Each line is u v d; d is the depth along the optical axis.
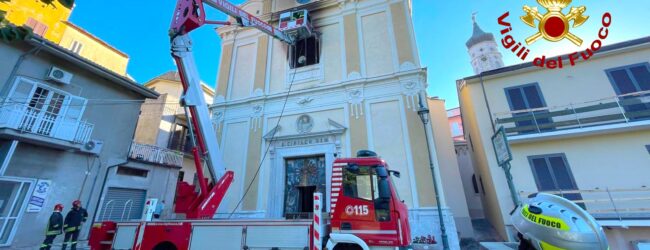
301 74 13.27
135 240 6.06
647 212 8.77
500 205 10.47
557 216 2.23
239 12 10.45
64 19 18.69
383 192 5.59
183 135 22.64
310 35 13.41
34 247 10.48
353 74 12.34
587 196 9.55
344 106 11.98
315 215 5.46
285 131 12.41
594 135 10.15
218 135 13.38
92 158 12.95
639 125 9.31
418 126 10.69
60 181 11.67
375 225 5.64
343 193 6.05
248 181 11.94
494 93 12.00
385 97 11.57
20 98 10.58
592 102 10.29
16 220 10.22
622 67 10.52
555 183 10.00
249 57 14.77
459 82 14.43
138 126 20.91
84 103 12.57
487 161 11.27
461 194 12.87
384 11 13.10
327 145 11.49
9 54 10.54
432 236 9.04
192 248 5.71
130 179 15.03
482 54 34.81
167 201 17.20
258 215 11.09
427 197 9.70
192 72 7.66
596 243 2.05
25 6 16.62
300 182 11.53
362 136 11.22
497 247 3.42
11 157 10.38
